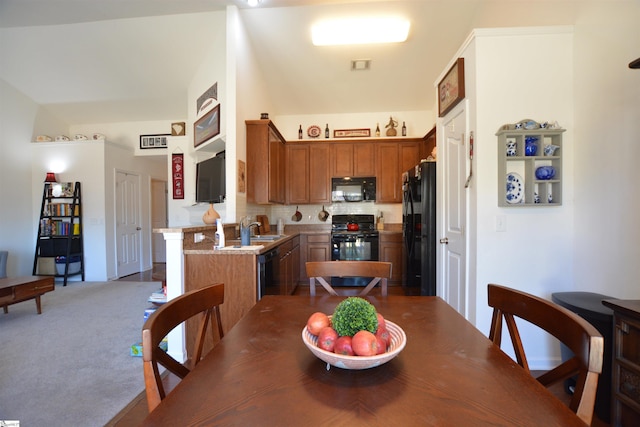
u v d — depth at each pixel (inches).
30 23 128.0
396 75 153.5
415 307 48.6
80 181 184.2
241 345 34.6
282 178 166.9
